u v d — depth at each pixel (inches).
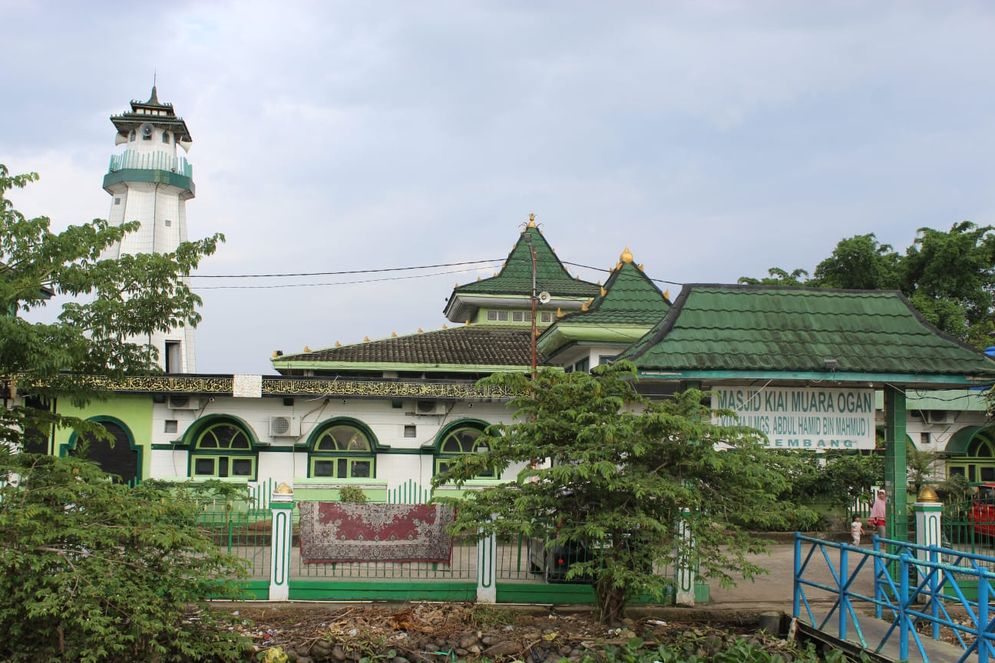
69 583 366.6
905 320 554.3
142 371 542.6
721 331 531.5
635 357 511.2
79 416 874.1
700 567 558.3
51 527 371.9
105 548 391.2
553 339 924.0
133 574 386.0
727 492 490.0
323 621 496.4
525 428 478.0
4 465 395.2
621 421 463.5
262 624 492.4
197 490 505.4
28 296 471.8
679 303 545.6
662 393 852.0
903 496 542.3
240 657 441.1
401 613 499.2
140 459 880.3
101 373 532.1
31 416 499.5
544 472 451.2
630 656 440.5
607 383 491.2
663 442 479.5
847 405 534.9
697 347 520.4
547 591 535.5
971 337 1152.8
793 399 531.2
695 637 472.7
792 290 562.3
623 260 945.5
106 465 876.0
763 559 704.4
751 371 507.2
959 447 984.9
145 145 1529.3
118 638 373.1
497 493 491.5
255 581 530.0
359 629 475.5
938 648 422.9
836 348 529.7
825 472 875.4
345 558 554.6
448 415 925.2
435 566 561.9
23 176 490.6
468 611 507.8
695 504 469.1
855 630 451.5
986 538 619.2
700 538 471.8
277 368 1023.6
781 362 512.4
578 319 881.5
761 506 482.0
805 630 476.4
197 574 404.2
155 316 520.7
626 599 499.2
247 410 902.4
